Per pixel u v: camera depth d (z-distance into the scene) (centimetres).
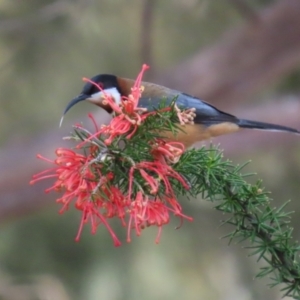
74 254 1216
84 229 1212
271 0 1269
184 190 545
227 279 1286
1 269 1194
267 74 1286
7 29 1124
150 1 1144
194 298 1253
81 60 1189
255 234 527
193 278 1266
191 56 1282
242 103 1320
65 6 1116
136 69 1198
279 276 522
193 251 1283
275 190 1327
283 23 1235
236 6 1202
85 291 1197
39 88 1197
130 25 1184
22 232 1223
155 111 509
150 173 525
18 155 1212
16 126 1229
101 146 504
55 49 1170
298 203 1311
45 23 1145
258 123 870
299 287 523
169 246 1266
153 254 1245
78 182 504
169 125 510
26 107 1223
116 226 1221
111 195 504
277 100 1328
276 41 1252
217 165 539
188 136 840
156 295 1217
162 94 832
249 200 530
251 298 1272
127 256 1221
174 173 522
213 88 1279
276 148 1322
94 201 503
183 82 1262
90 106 1261
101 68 1197
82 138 508
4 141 1232
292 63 1284
